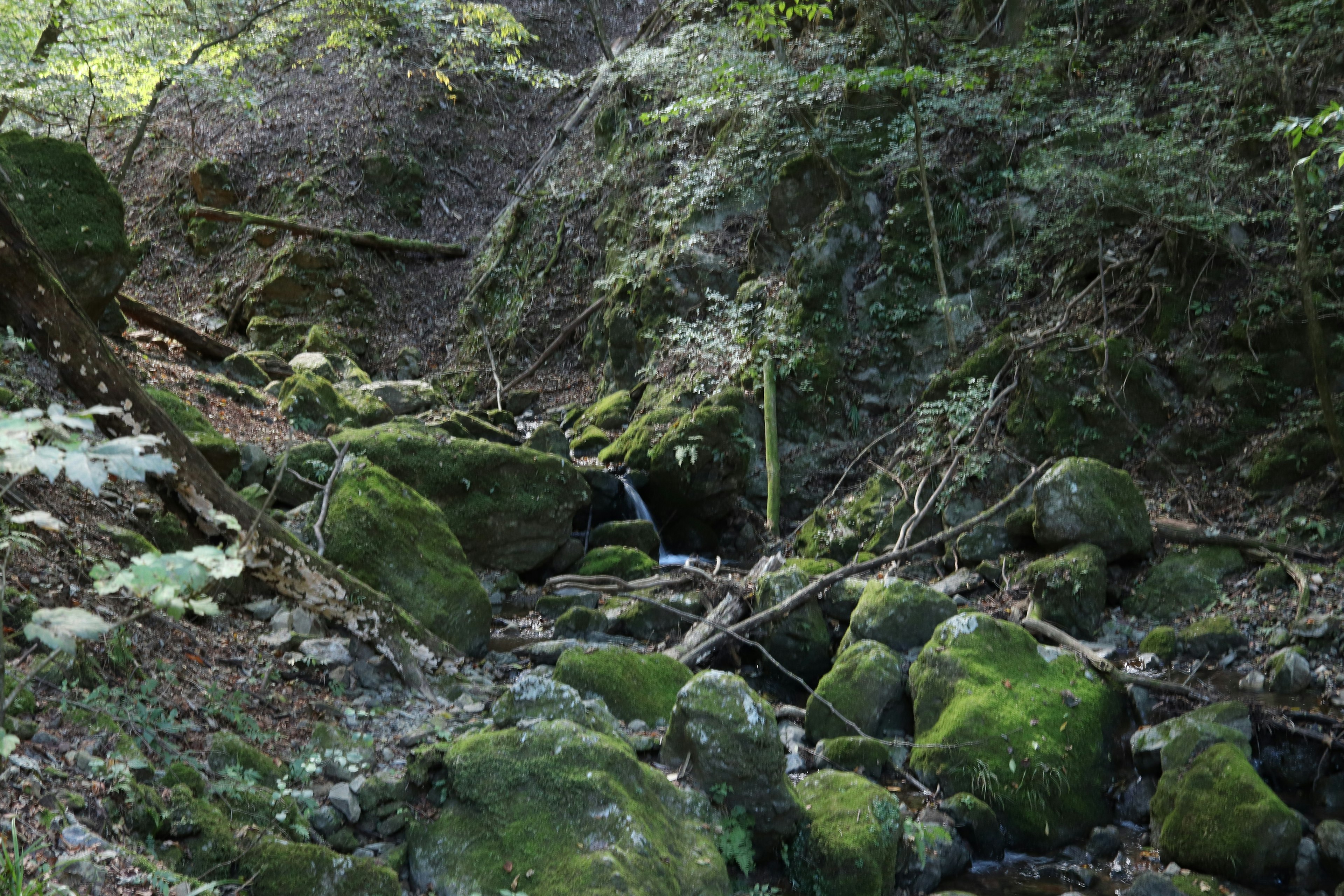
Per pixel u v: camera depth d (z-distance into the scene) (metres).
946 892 4.82
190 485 5.11
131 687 4.22
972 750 5.62
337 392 10.76
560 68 19.98
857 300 11.38
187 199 16.58
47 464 1.91
